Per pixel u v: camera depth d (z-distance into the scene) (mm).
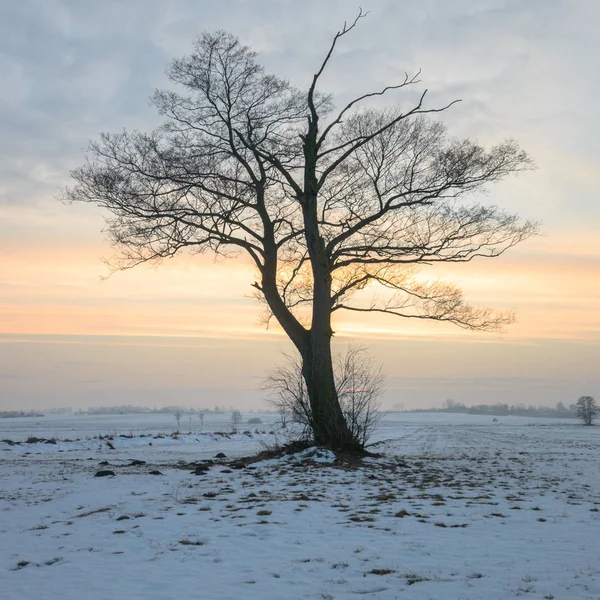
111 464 20250
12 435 59844
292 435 18891
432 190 18562
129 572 6539
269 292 19812
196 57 18594
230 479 14586
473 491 12430
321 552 7246
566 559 6801
